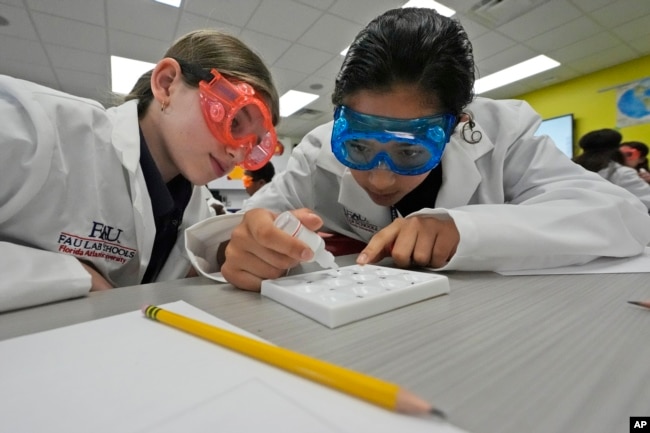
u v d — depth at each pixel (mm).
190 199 901
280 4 2646
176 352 237
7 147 506
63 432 156
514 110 886
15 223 554
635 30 3211
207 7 2633
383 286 358
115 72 3633
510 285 423
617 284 411
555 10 2867
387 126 586
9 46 3076
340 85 622
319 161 922
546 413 163
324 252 440
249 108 724
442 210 538
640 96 3762
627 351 228
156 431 156
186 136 724
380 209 868
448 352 235
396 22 571
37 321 309
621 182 2547
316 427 158
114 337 263
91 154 619
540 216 543
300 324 299
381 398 170
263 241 407
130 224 683
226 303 366
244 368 214
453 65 566
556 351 231
